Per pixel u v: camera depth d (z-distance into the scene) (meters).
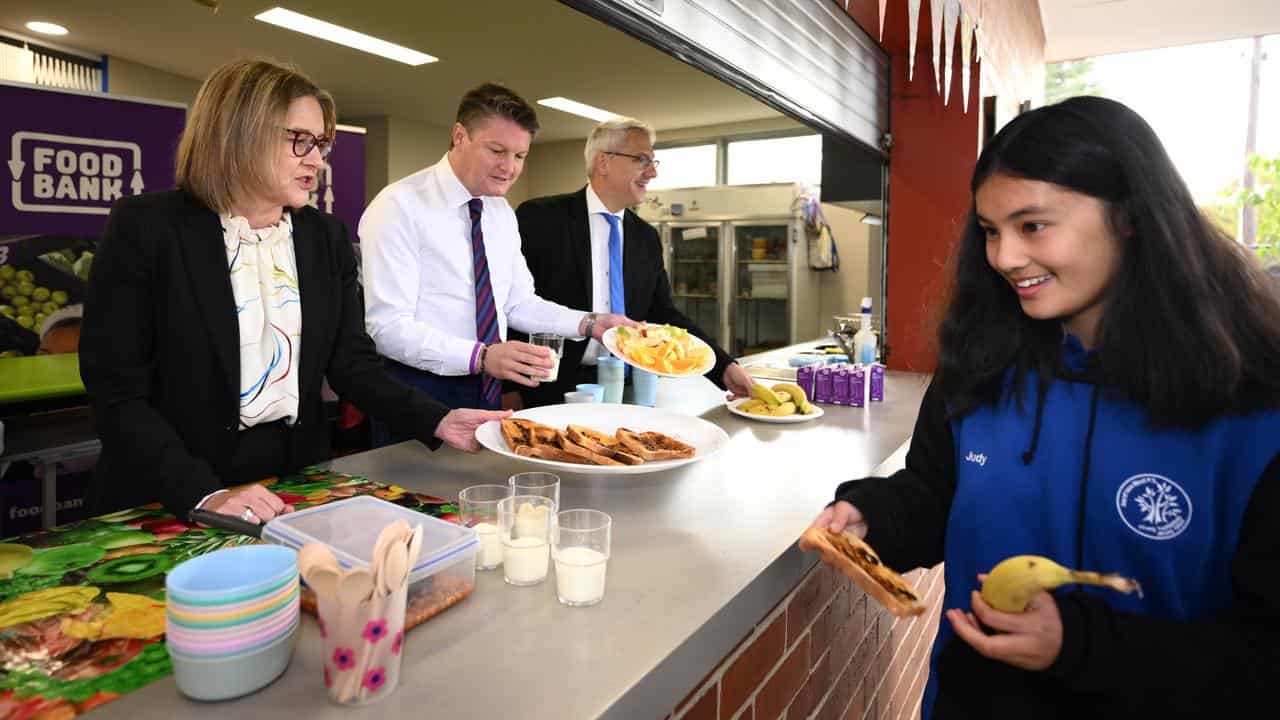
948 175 3.07
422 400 1.35
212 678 0.61
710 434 1.43
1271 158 5.48
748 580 0.89
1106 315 0.81
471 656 0.70
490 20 4.17
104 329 1.10
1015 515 0.87
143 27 4.41
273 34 4.50
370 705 0.62
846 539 0.86
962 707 0.89
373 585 0.61
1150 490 0.78
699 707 0.88
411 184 1.88
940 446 1.03
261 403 1.24
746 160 7.10
